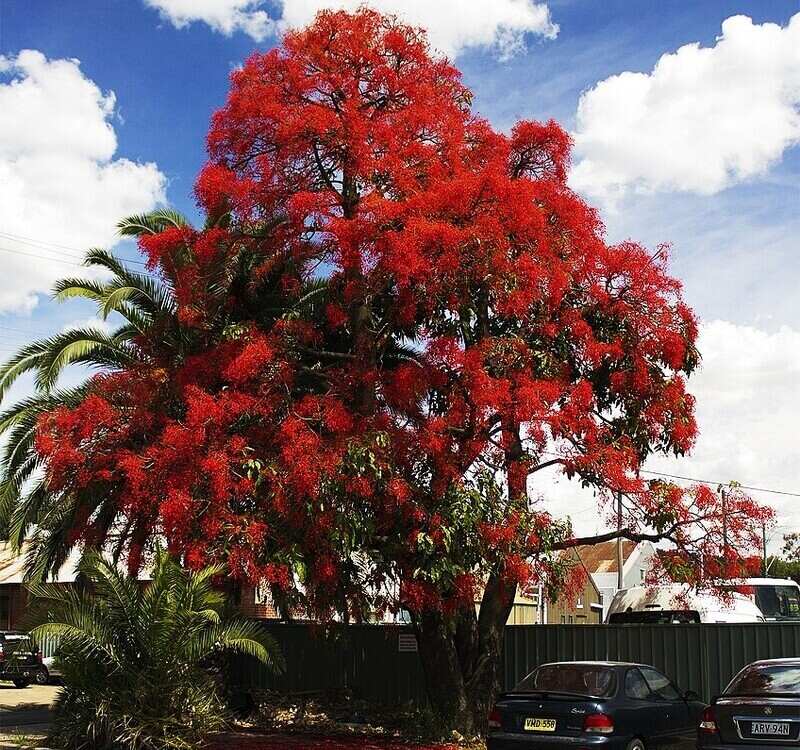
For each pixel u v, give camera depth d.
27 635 14.56
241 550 14.80
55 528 19.73
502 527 15.31
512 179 17.33
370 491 14.89
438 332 16.67
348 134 16.73
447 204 15.95
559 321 17.00
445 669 17.80
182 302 18.56
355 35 17.52
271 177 17.05
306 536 15.47
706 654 17.88
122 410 17.31
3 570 33.72
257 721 19.73
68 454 16.42
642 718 13.43
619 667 14.00
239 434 16.19
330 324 18.41
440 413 16.83
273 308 18.80
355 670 21.58
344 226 15.93
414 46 17.98
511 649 19.78
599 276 17.41
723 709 12.04
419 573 15.47
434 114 17.05
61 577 25.12
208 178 16.88
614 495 16.62
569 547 16.80
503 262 15.80
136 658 14.22
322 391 17.89
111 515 19.17
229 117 17.28
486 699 17.91
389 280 16.55
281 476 15.00
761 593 26.36
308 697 21.06
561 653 19.30
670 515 16.39
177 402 17.56
